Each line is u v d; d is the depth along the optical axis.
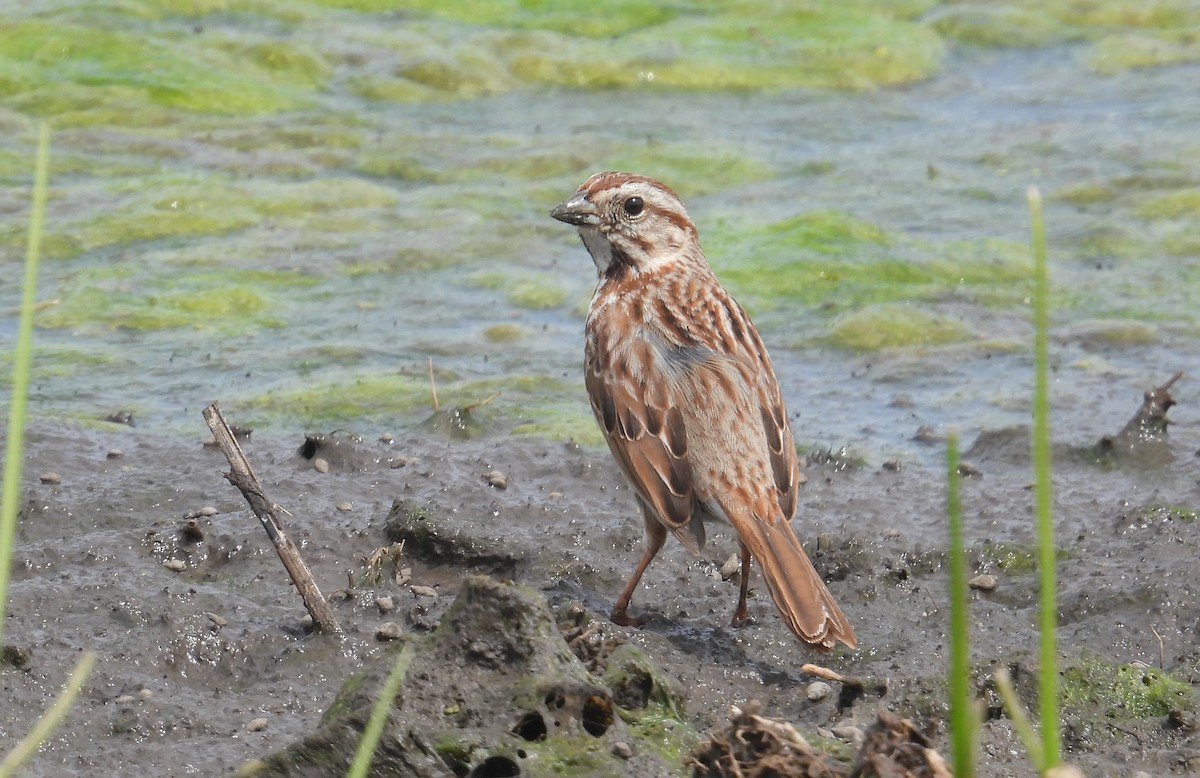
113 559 9.59
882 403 13.34
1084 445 11.90
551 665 6.96
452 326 15.20
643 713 7.38
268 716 7.82
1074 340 14.78
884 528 10.52
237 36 23.73
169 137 20.48
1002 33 25.73
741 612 9.05
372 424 12.71
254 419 12.78
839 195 19.03
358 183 19.11
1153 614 8.97
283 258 16.97
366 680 6.87
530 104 22.50
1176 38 25.69
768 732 6.85
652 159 20.09
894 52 24.48
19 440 4.43
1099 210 18.41
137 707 7.77
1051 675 3.71
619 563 9.94
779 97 23.08
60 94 21.58
